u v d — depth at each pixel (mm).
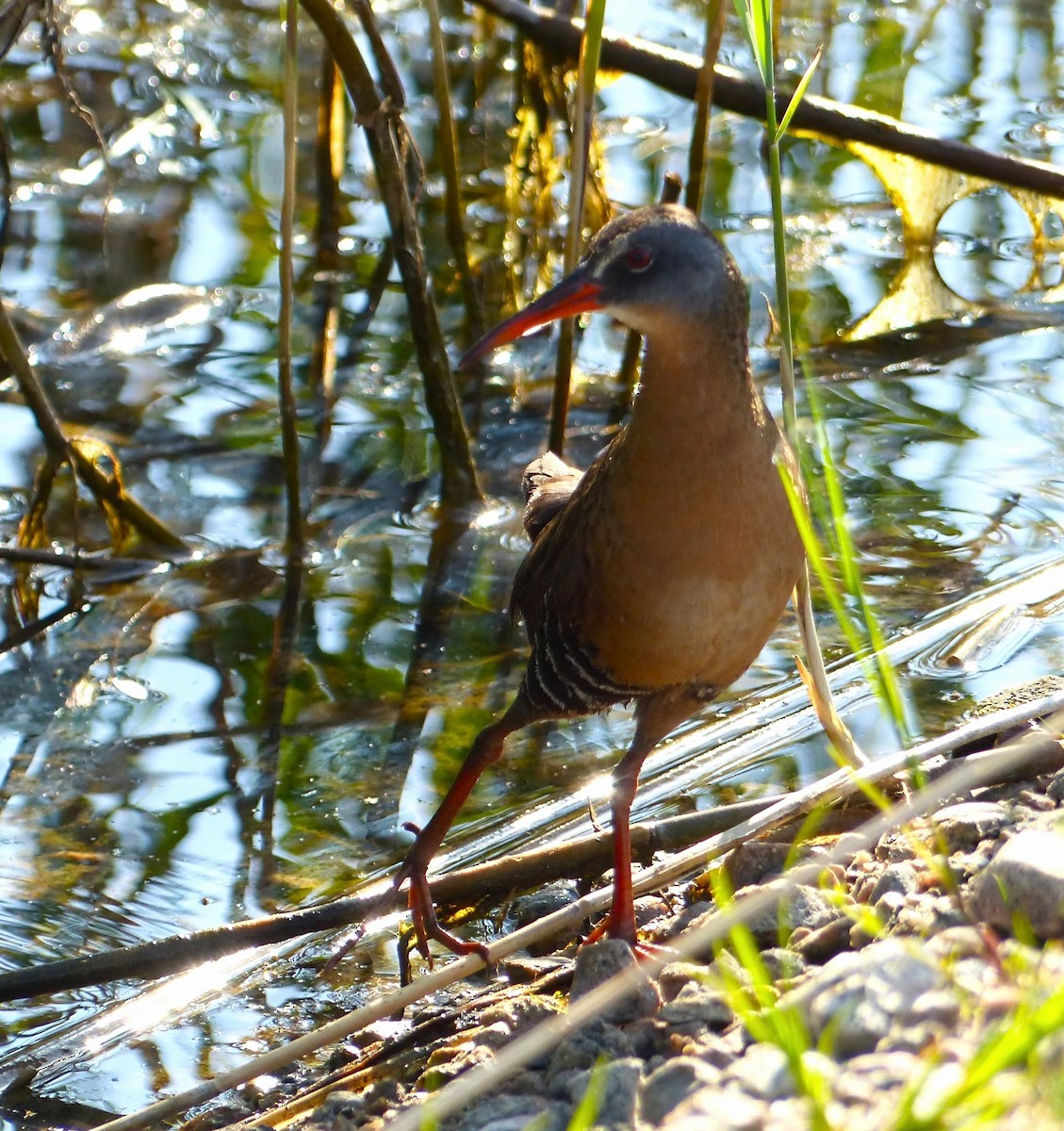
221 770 8344
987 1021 4527
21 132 14250
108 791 8172
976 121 14422
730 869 6465
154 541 10250
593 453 11117
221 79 15180
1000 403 11484
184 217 13453
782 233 6336
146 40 15727
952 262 13391
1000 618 9133
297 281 12859
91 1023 6684
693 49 15039
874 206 14008
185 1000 6801
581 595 6410
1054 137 14039
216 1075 6234
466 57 15094
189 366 11914
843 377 11898
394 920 7246
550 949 6902
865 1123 4109
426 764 8367
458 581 10016
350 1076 5805
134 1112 5945
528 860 6922
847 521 10297
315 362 11977
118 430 11211
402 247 10258
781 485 6160
